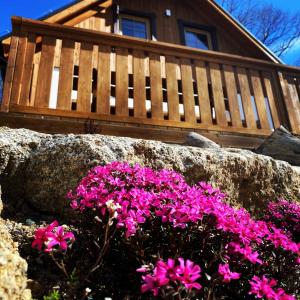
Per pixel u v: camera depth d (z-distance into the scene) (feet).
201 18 34.73
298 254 6.14
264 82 18.89
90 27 28.53
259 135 17.12
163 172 7.56
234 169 10.74
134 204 5.89
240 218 6.47
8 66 13.80
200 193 7.03
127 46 16.47
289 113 18.37
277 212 9.61
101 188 6.42
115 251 6.34
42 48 14.83
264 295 4.89
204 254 6.04
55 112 13.82
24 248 6.89
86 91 14.83
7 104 13.17
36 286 5.79
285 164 12.01
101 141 9.55
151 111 15.65
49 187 8.96
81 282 5.86
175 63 17.15
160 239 6.18
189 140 14.06
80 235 7.13
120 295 5.84
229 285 5.82
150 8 32.83
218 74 17.95
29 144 9.82
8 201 8.95
